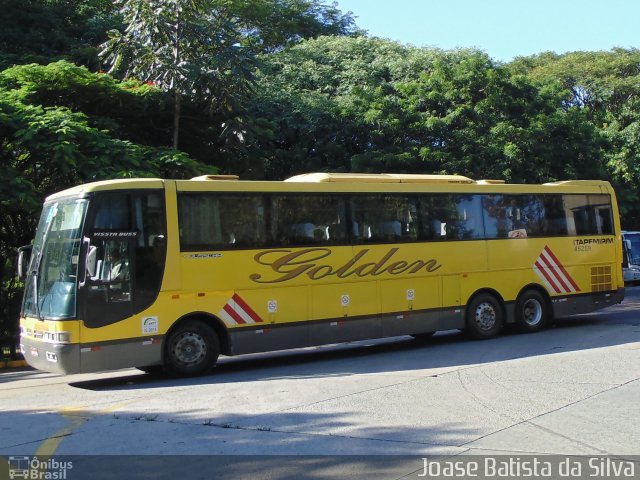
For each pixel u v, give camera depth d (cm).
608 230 1678
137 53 1791
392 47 3031
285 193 1226
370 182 1330
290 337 1205
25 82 1656
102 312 1032
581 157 2544
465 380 958
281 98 2562
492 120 2408
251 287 1170
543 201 1577
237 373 1146
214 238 1143
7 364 1528
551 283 1561
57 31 2286
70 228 1057
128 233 1067
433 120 2339
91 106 1814
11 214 1608
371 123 2444
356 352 1392
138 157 1584
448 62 2816
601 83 3822
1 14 2200
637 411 755
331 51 3025
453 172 2291
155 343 1073
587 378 942
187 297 1108
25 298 1116
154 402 885
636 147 3131
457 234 1430
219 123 2006
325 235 1262
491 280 1470
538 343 1354
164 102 1836
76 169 1474
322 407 815
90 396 971
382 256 1323
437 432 689
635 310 1975
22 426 774
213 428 731
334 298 1259
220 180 1166
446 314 1398
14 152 1532
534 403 805
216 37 1839
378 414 772
